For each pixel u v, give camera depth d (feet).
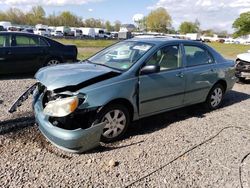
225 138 15.81
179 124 17.46
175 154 13.65
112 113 14.19
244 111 21.01
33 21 311.88
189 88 17.88
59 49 32.71
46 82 13.43
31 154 13.00
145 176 11.76
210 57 19.69
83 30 226.38
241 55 32.83
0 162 12.21
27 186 10.78
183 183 11.43
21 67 30.14
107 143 14.37
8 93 22.62
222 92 21.09
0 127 15.53
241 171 12.51
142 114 15.65
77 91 13.02
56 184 10.98
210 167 12.68
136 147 14.12
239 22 187.01
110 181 11.33
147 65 15.40
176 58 17.24
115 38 194.70
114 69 15.24
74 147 12.60
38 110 13.97
